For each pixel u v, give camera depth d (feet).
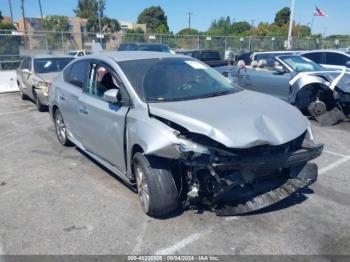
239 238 10.73
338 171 16.02
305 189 14.02
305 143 11.90
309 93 25.29
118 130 12.91
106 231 11.35
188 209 12.43
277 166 10.75
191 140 10.57
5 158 19.08
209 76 15.11
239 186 11.27
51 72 34.04
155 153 10.72
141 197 12.39
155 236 10.98
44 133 24.12
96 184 15.08
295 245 10.33
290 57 28.43
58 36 72.08
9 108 34.37
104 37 77.77
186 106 11.97
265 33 199.93
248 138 10.34
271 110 12.17
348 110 25.27
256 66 30.50
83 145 17.16
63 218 12.27
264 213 12.13
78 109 16.37
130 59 14.53
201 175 11.01
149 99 12.55
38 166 17.62
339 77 24.13
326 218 11.76
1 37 61.36
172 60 15.07
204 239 10.74
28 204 13.44
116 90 12.91
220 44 86.94
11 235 11.32
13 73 47.65
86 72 16.48
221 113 11.39
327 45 113.91
